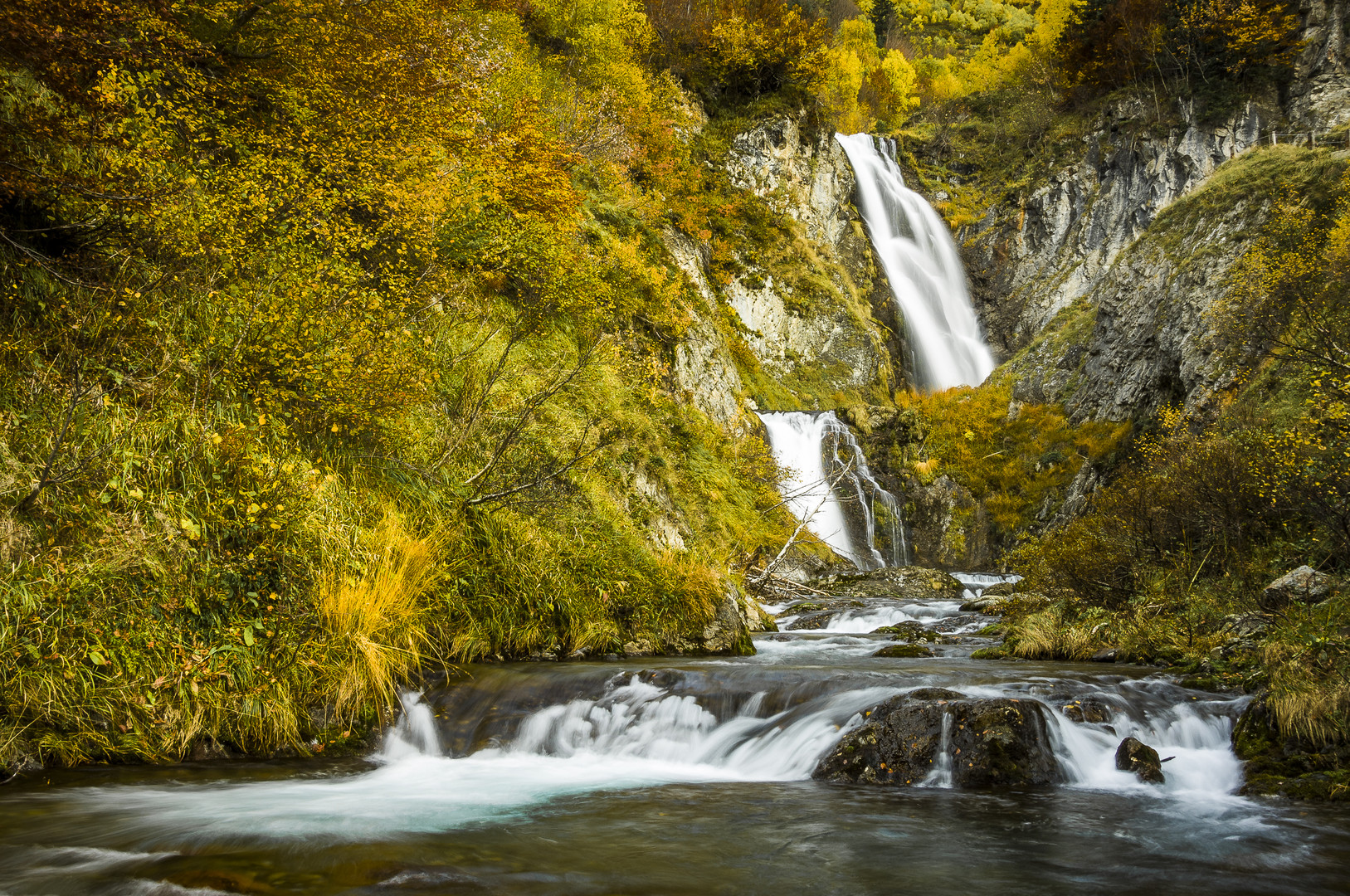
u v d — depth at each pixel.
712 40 40.59
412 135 12.50
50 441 6.80
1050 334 35.69
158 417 7.62
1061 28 53.59
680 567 12.00
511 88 20.56
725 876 4.28
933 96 59.47
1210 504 12.75
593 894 3.98
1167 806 5.61
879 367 36.03
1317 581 10.17
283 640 7.15
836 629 16.11
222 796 5.59
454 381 12.09
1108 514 14.02
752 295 34.28
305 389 8.82
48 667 5.95
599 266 20.27
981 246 45.47
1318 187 25.83
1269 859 4.62
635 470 16.92
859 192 43.97
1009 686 7.51
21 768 5.75
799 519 24.67
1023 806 5.60
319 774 6.32
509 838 4.87
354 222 11.80
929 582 21.25
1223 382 21.80
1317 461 11.04
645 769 6.75
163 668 6.44
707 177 37.06
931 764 6.27
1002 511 29.11
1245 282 19.95
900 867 4.45
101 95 8.38
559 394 15.02
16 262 7.80
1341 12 39.53
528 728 7.38
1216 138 39.88
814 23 42.62
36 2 7.29
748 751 6.94
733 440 24.25
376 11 12.26
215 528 7.25
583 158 18.97
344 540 8.09
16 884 4.02
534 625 9.66
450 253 13.70
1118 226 41.53
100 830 4.82
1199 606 11.47
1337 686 6.56
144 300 8.30
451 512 9.84
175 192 8.72
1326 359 12.00
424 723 7.43
